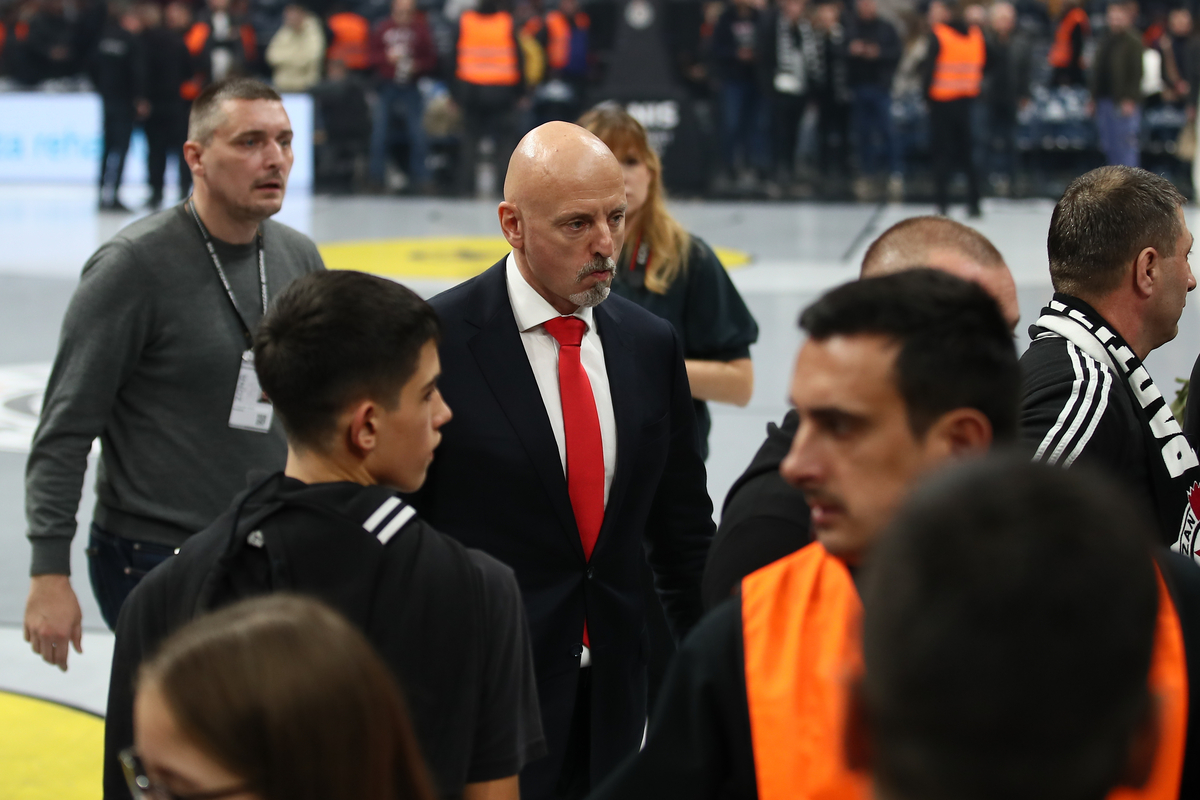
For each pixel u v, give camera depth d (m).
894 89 16.38
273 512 1.60
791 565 1.32
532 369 2.38
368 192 17.17
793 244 12.48
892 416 1.24
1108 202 2.23
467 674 1.61
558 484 2.33
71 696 3.70
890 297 1.26
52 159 18.55
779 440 1.69
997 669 0.73
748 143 16.28
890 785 0.77
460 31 15.98
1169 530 2.19
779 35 15.51
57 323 8.96
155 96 15.24
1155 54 15.73
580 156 2.28
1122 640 0.75
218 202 2.82
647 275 3.37
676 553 2.61
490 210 15.70
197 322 2.80
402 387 1.66
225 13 16.48
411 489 1.75
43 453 2.70
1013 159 15.62
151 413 2.80
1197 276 10.10
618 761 2.44
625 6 15.92
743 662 1.25
